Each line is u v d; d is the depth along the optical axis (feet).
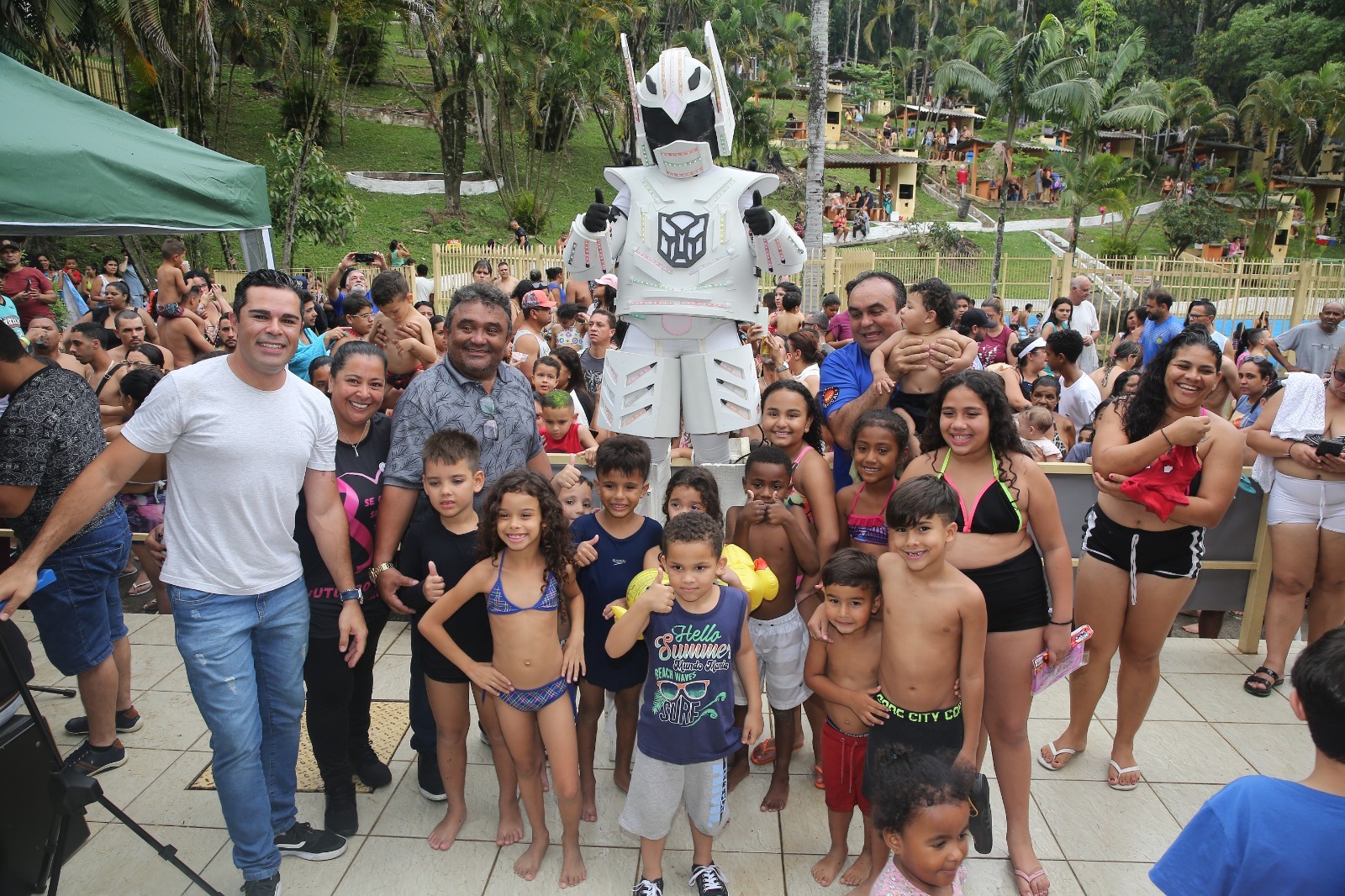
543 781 12.00
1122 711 11.69
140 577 18.80
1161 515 10.46
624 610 9.91
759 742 12.81
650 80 13.65
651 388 14.23
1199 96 121.90
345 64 110.73
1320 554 13.74
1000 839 10.85
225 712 9.06
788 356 23.38
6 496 10.56
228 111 86.07
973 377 9.51
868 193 119.03
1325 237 117.39
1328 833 5.40
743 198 13.91
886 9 183.42
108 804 8.91
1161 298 26.43
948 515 8.77
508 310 11.07
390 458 10.75
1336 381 13.39
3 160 10.71
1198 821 5.91
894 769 7.21
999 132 164.04
